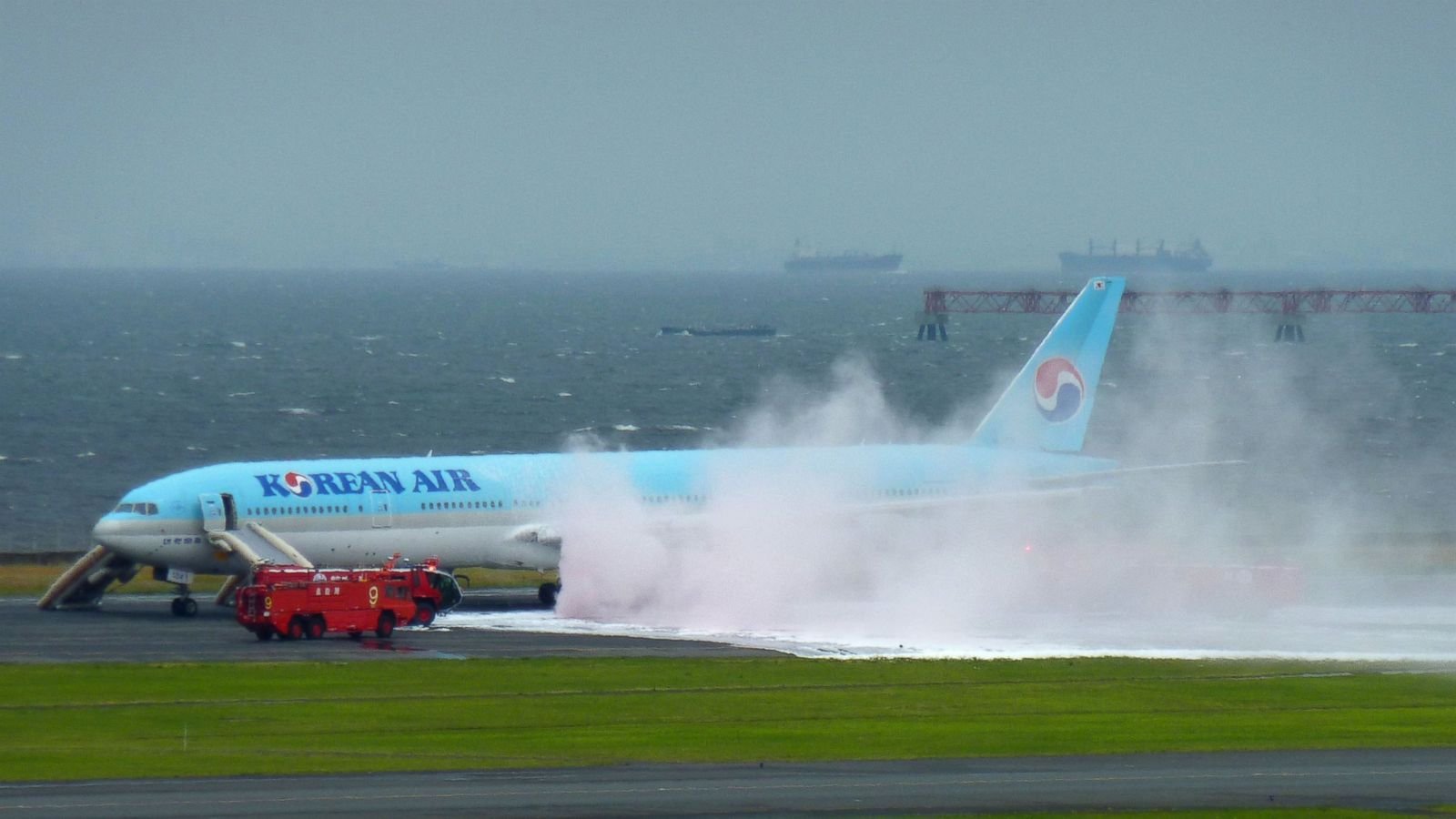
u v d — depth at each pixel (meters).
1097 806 162.88
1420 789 171.75
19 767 176.75
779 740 197.50
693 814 157.75
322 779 172.00
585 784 170.62
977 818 157.62
